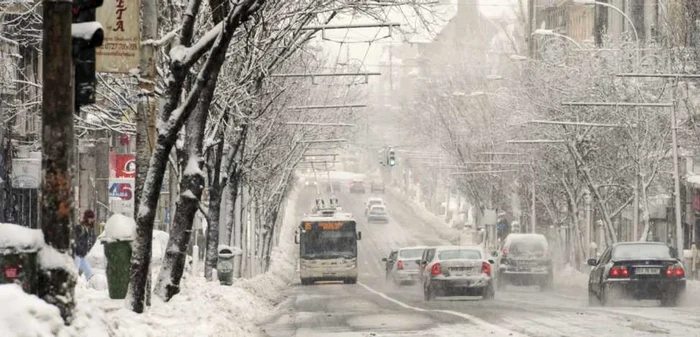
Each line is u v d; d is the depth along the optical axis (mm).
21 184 77062
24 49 74938
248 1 33656
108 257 34812
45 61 23391
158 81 47000
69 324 23047
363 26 45438
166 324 32750
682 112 95000
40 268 22953
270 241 129125
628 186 102000
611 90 98938
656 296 56812
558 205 127312
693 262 92500
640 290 56625
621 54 101562
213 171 62531
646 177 102250
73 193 23688
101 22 33812
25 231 22828
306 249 112500
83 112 56094
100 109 56969
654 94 95812
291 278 129500
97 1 24734
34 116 80062
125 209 62312
